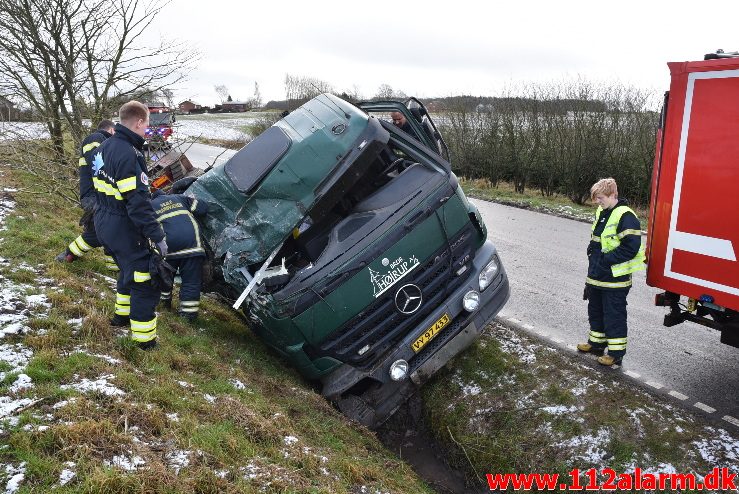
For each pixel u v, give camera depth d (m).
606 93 16.11
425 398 5.29
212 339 5.06
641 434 4.18
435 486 4.41
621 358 5.25
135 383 3.54
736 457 3.84
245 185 4.73
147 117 4.02
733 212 4.30
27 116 8.73
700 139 4.45
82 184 5.15
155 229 3.93
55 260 5.49
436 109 20.88
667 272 4.88
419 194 4.64
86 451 2.81
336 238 4.53
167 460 2.94
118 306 4.36
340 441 4.06
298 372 5.10
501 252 9.66
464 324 4.86
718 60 4.25
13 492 2.50
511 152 18.23
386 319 4.50
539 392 4.88
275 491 2.95
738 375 5.07
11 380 3.31
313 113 5.16
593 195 5.07
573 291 7.52
